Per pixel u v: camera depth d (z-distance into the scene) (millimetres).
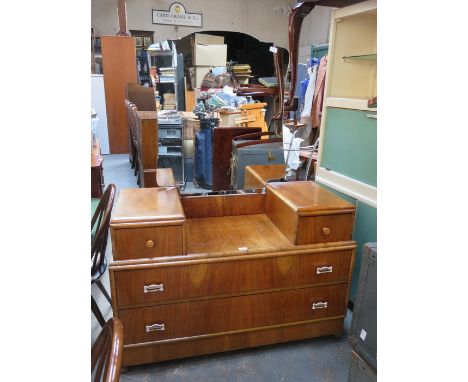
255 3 6898
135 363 1456
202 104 2732
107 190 1610
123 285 1345
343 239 1554
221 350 1531
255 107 2289
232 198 1813
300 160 2219
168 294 1396
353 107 1692
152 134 2016
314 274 1538
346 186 1801
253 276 1464
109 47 4938
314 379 1468
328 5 1635
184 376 1463
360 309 1178
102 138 5230
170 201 1492
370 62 1866
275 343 1628
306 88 3178
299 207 1475
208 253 1404
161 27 6930
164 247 1354
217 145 2158
